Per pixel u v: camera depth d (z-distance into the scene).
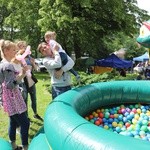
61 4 20.00
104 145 2.99
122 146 2.90
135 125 5.73
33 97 6.72
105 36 25.70
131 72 26.72
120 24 23.62
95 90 6.20
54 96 5.57
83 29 21.48
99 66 22.33
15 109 4.65
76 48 24.11
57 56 5.16
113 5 22.11
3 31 31.48
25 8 23.31
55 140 3.57
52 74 5.49
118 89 6.73
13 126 4.93
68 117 3.73
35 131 6.09
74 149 3.20
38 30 24.73
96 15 22.80
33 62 6.44
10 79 4.50
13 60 4.64
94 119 5.99
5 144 4.61
